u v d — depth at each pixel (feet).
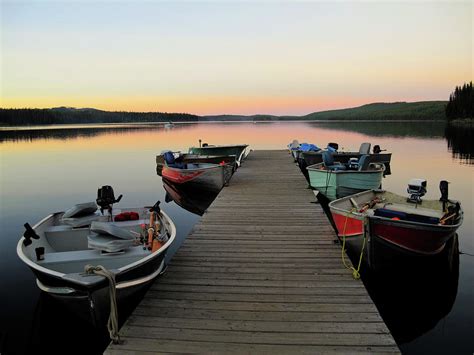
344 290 12.93
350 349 9.73
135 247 14.57
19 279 18.47
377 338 10.18
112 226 14.10
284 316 11.30
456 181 42.75
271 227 20.30
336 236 18.66
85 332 14.30
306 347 9.82
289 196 28.45
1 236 25.39
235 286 13.34
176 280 13.87
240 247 17.25
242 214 23.11
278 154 61.36
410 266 17.53
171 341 10.15
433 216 18.84
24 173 53.67
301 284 13.43
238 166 47.37
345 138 114.42
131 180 48.52
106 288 11.14
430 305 15.71
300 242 17.84
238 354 9.57
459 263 19.56
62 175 52.08
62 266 13.09
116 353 9.70
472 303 15.78
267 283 13.53
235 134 147.64
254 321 11.05
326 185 30.76
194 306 11.96
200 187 37.42
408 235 15.76
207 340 10.17
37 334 14.15
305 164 51.29
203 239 18.39
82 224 17.13
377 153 49.19
